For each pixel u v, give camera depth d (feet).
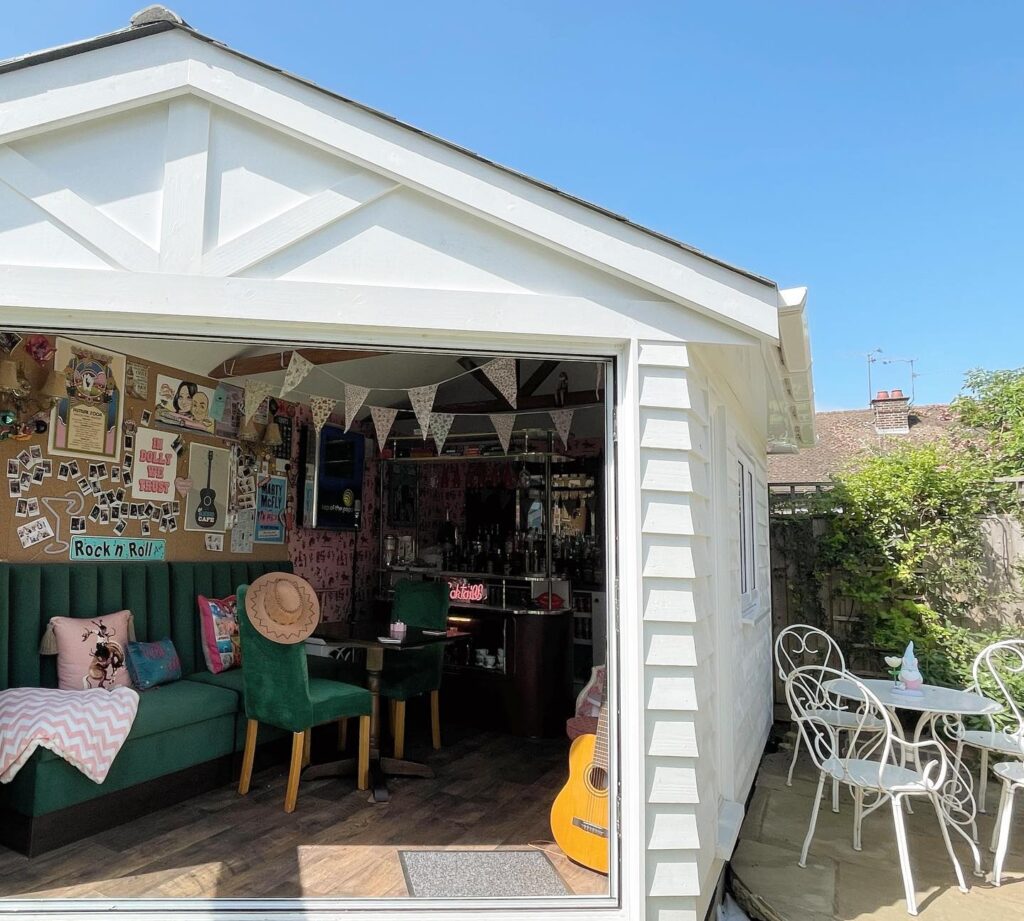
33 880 8.44
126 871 8.75
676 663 7.42
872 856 10.54
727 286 7.77
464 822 10.68
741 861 10.30
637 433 7.65
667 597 7.50
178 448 14.47
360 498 20.18
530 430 18.88
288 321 7.54
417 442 20.49
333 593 19.07
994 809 12.81
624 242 7.78
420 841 9.91
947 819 10.09
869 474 18.63
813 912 8.75
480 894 8.31
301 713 11.05
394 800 11.60
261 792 11.81
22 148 7.61
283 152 7.82
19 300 7.27
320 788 12.08
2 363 10.94
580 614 19.72
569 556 20.04
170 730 10.93
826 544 18.67
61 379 11.77
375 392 18.61
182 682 12.44
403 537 21.38
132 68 7.63
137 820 10.42
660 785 7.27
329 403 14.84
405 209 7.84
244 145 7.80
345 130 7.73
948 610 17.51
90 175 7.64
